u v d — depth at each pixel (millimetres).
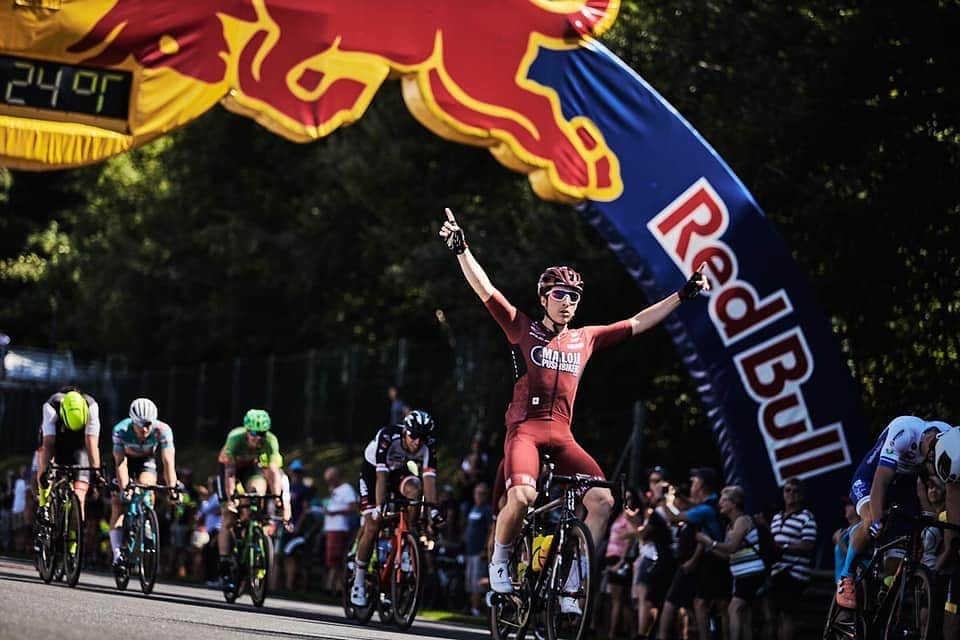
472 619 20250
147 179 61031
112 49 19359
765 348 20531
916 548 11562
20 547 32531
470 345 32281
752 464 20375
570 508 11156
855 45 23469
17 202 79125
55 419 17547
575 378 11695
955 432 11250
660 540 18094
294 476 26750
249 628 12109
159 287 54938
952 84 23438
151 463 18094
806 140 24703
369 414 36562
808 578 17312
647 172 20766
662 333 29734
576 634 10703
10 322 76562
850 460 20391
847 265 24625
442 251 34875
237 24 19875
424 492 16219
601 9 20875
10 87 19000
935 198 23609
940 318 24656
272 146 50656
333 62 20203
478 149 40344
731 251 20625
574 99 20766
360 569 16531
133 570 17891
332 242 47250
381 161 39906
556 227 30953
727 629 16859
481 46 20562
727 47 26188
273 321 52844
